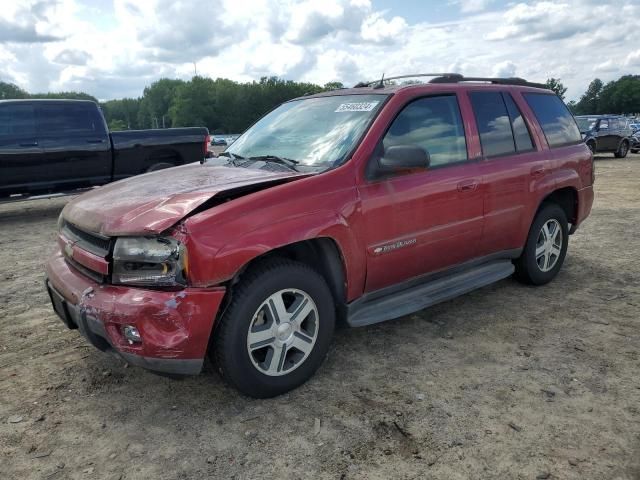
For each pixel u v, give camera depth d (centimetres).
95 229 284
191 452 258
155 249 264
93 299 271
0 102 851
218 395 309
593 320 414
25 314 441
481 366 340
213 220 267
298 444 263
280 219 288
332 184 316
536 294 474
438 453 255
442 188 373
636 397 302
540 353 358
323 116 387
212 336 282
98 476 242
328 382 322
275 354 298
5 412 293
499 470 243
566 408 291
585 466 244
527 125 462
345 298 332
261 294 286
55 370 341
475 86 429
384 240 342
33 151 871
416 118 372
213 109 11762
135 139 967
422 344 374
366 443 263
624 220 806
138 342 265
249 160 377
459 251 401
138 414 291
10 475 243
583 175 514
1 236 767
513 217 437
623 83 13162
